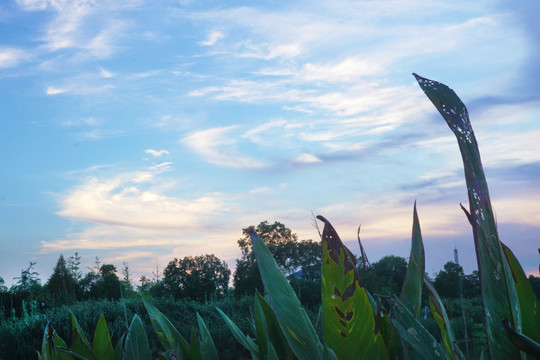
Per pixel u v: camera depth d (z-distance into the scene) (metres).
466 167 0.58
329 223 0.75
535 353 0.52
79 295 15.68
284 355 0.90
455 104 0.61
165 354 0.96
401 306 0.76
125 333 1.06
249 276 15.29
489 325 0.58
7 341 7.35
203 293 17.62
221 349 6.79
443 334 0.74
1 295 10.98
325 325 0.74
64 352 0.98
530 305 0.67
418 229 0.92
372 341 0.72
